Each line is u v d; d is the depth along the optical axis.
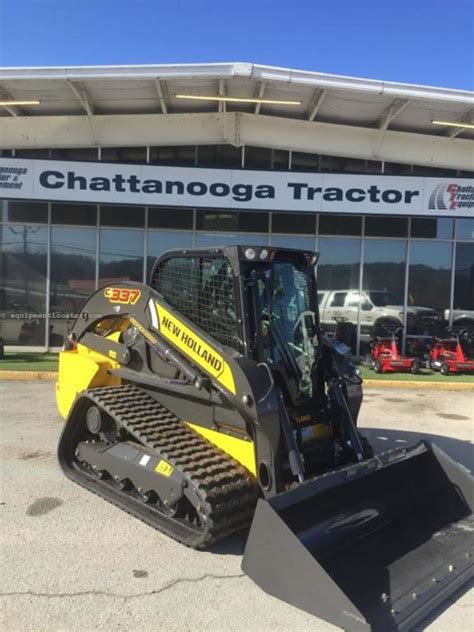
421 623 2.96
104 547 3.73
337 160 12.88
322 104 11.41
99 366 5.08
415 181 11.23
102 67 9.98
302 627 2.88
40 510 4.29
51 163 11.09
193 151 12.72
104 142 12.45
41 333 12.98
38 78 10.07
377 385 10.58
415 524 3.89
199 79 10.27
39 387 9.35
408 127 12.48
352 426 4.26
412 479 4.12
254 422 3.60
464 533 3.78
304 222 12.98
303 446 4.13
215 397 3.92
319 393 4.43
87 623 2.89
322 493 3.43
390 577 3.27
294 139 12.52
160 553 3.67
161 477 3.94
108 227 12.85
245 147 12.72
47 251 12.85
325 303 13.07
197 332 4.05
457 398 9.54
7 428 6.68
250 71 9.95
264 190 11.14
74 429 5.09
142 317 4.67
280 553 3.08
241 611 3.02
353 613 2.75
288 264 4.29
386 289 13.11
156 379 4.46
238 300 3.84
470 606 3.13
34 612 2.97
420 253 13.11
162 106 11.78
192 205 11.12
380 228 13.04
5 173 11.09
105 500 4.47
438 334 12.84
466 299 13.19
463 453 6.18
